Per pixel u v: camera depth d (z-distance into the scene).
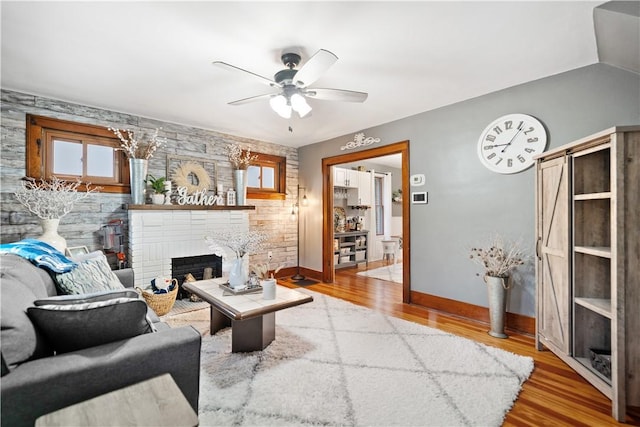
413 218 3.79
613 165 1.70
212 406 1.74
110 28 1.99
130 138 3.64
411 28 2.01
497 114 3.05
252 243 2.87
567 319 2.13
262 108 3.56
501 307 2.77
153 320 1.89
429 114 3.62
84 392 1.11
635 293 1.68
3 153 2.98
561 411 1.75
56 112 3.26
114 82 2.84
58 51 2.28
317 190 5.21
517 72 2.66
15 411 0.99
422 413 1.71
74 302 1.33
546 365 2.27
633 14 1.68
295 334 2.79
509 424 1.64
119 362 1.18
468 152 3.27
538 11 1.83
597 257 2.11
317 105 3.46
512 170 2.94
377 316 3.30
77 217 3.38
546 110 2.75
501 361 2.30
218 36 2.09
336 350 2.46
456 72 2.65
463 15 1.87
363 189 7.00
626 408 1.77
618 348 1.68
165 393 1.08
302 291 4.45
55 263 1.97
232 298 2.46
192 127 4.27
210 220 4.15
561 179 2.20
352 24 1.96
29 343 1.15
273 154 5.24
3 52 2.29
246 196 4.86
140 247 3.54
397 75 2.71
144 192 3.66
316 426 1.60
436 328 2.97
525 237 2.87
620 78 2.38
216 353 2.42
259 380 2.02
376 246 7.40
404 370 2.16
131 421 0.93
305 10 1.82
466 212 3.29
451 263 3.43
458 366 2.22
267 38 2.12
